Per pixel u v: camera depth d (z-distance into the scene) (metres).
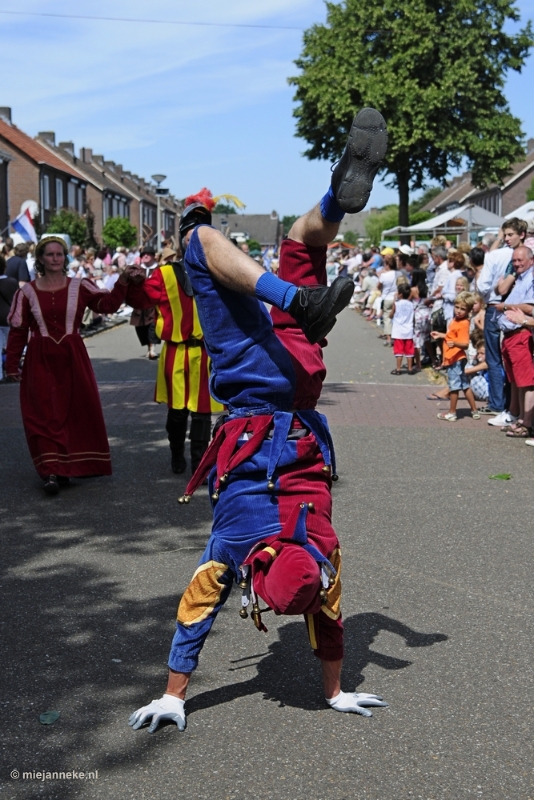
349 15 39.78
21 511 6.59
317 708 3.72
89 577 5.24
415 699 3.80
